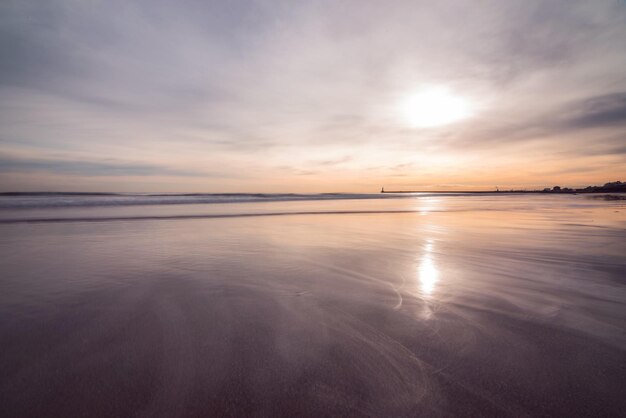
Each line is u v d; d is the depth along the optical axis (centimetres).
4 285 376
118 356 223
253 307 317
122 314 296
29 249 578
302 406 176
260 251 582
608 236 756
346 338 253
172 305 320
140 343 242
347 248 616
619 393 185
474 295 353
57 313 297
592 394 184
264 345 241
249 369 209
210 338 251
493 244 658
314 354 229
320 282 400
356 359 222
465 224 1032
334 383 196
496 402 178
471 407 174
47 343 239
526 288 376
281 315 297
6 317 286
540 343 244
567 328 270
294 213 1441
